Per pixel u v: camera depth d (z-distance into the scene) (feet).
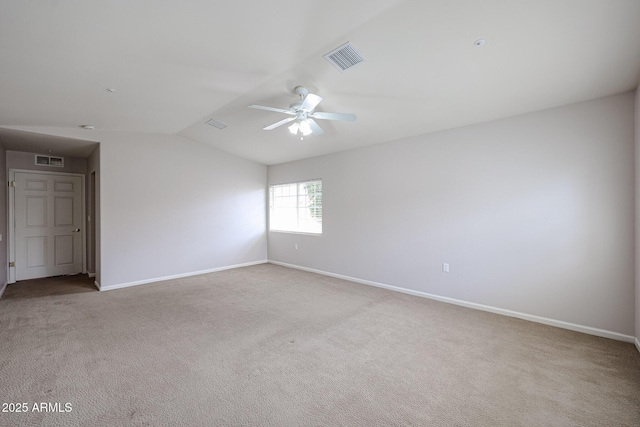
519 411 5.76
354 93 9.90
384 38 7.02
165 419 5.50
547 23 6.19
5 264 14.65
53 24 5.90
